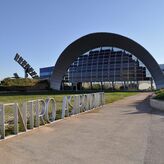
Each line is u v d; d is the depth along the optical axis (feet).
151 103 70.74
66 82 245.24
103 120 45.14
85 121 44.04
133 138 30.32
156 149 25.40
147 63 217.97
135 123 41.22
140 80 223.10
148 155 23.47
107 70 231.71
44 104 41.24
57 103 83.71
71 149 25.67
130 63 225.97
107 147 26.40
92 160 22.25
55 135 32.24
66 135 32.24
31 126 36.40
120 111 59.88
